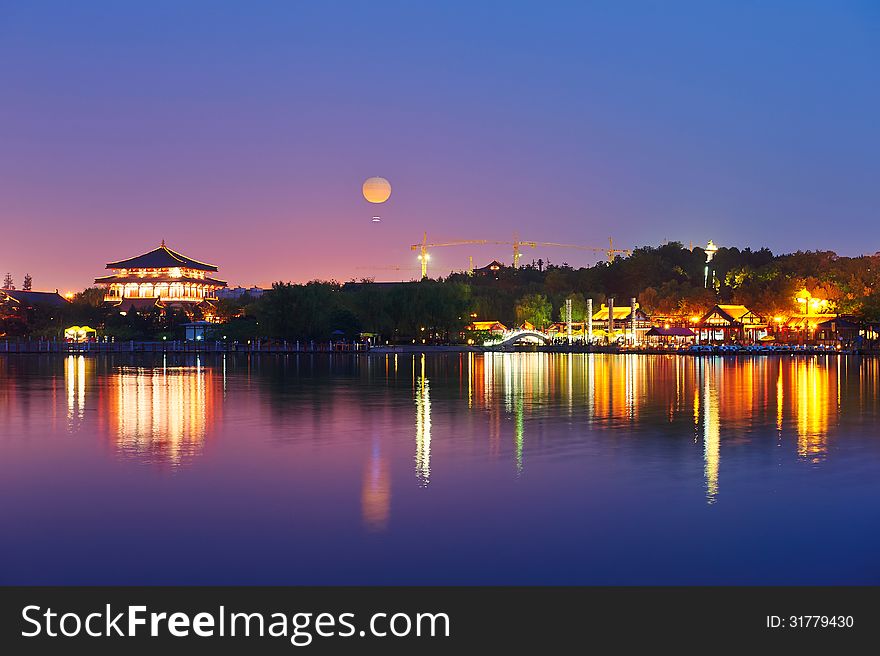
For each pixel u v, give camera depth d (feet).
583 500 76.13
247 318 595.88
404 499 76.69
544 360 408.67
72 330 616.39
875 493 78.74
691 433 119.65
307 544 63.21
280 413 147.33
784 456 99.25
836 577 56.49
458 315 599.98
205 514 71.61
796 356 465.88
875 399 174.91
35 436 117.08
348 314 556.10
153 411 150.82
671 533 65.57
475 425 129.18
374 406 160.15
